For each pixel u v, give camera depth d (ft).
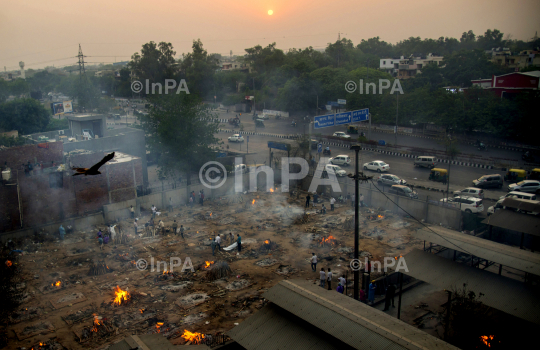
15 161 115.55
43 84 583.58
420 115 237.04
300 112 314.35
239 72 446.19
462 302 57.67
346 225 110.01
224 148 211.00
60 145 124.36
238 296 75.56
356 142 212.23
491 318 59.93
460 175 154.81
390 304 70.13
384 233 106.01
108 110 372.17
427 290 75.46
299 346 45.80
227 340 59.88
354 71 292.40
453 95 220.23
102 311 70.74
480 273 62.08
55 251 97.91
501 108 198.70
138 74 442.91
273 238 104.99
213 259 92.79
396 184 137.69
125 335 63.67
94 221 115.14
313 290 54.19
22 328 65.67
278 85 360.48
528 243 90.17
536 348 53.52
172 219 120.57
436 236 71.31
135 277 84.12
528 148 190.08
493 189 138.10
